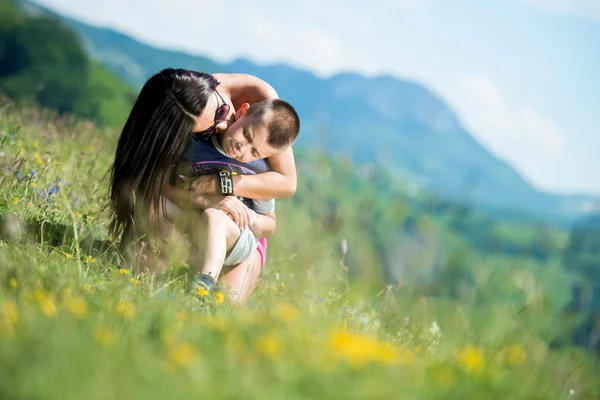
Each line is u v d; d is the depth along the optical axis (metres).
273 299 4.61
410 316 4.80
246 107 4.82
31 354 2.29
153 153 4.70
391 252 5.87
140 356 2.44
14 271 3.54
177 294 3.91
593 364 3.63
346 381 2.39
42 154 6.45
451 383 2.60
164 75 4.79
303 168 9.77
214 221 4.63
